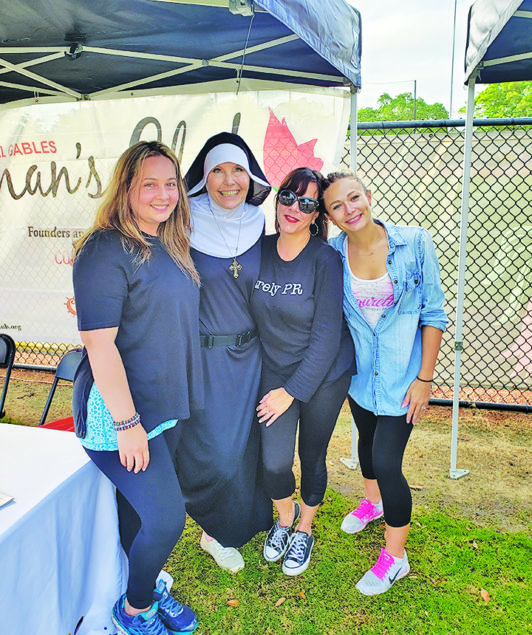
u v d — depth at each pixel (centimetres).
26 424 366
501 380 421
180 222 165
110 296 143
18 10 195
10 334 391
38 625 135
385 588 199
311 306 185
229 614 190
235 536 212
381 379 193
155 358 156
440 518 250
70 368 255
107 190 152
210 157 184
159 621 167
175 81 301
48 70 279
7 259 376
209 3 150
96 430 153
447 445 333
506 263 404
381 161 398
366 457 227
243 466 204
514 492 275
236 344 194
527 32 229
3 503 128
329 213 183
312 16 180
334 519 251
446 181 394
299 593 201
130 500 153
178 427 183
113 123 324
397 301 185
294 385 188
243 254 190
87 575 161
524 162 377
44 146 341
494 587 204
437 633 181
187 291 162
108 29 214
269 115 294
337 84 281
